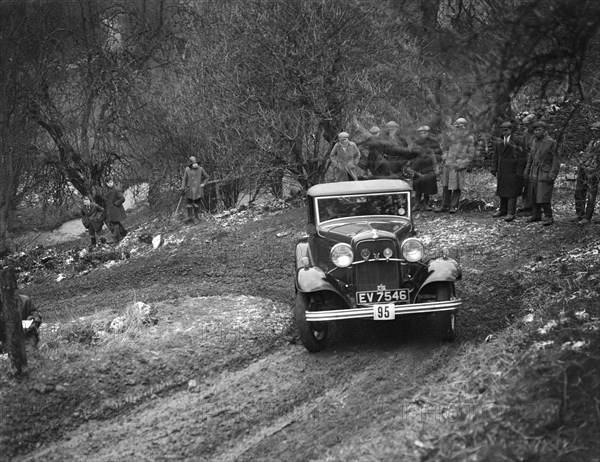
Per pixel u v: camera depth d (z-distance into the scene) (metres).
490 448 5.35
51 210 23.72
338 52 15.80
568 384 6.03
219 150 18.23
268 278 12.23
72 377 7.70
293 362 8.22
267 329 9.27
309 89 16.14
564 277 9.55
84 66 21.62
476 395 6.59
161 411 7.14
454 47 7.54
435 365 7.68
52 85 21.31
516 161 13.09
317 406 6.98
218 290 11.65
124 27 22.97
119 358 8.21
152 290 12.25
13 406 7.05
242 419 6.83
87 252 17.47
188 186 17.06
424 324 9.13
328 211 9.28
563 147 9.56
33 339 8.54
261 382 7.69
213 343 8.76
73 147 22.00
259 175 17.44
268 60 16.62
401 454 5.61
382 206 9.29
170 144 19.44
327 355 8.35
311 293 8.46
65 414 7.13
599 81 8.09
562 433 5.51
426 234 13.30
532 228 12.69
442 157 13.79
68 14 21.72
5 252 20.44
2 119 20.17
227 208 18.86
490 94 7.40
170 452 6.29
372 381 7.44
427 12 8.79
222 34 17.70
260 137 16.97
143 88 20.98
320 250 9.04
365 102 15.46
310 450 6.08
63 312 11.66
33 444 6.66
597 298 8.16
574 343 6.75
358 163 15.49
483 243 12.30
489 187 16.61
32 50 20.64
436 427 6.00
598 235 11.48
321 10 15.90
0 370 7.80
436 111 8.31
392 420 6.43
